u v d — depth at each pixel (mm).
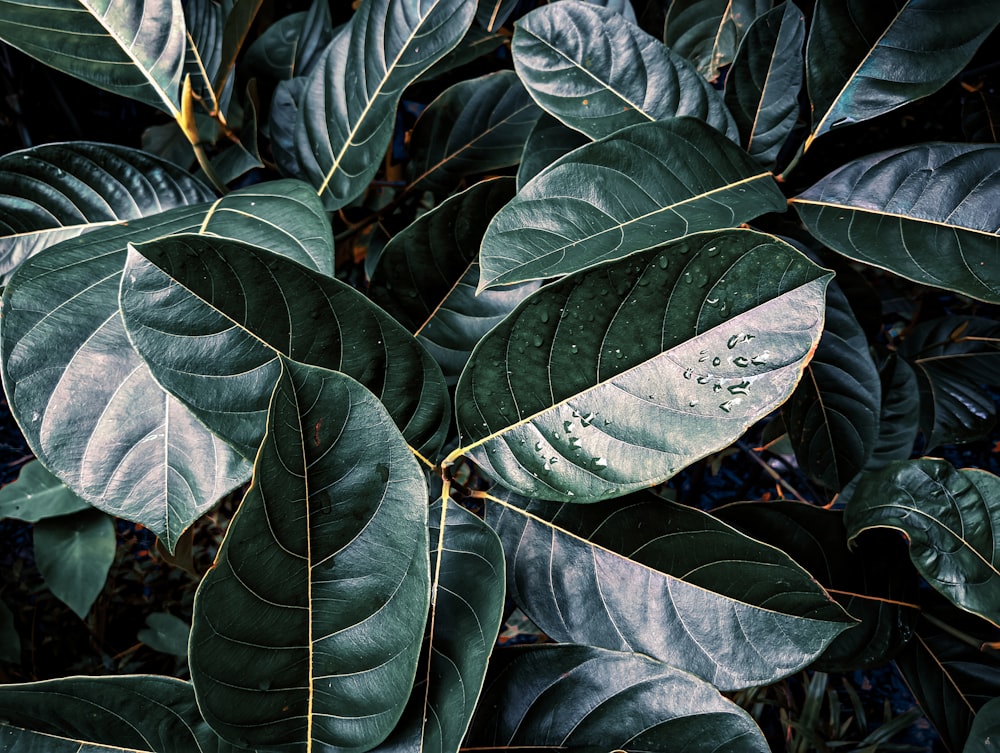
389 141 364
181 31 360
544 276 295
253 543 237
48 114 782
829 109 374
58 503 646
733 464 833
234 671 248
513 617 743
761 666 305
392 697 258
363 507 248
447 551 302
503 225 304
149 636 812
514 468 304
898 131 600
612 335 282
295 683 261
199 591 233
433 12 372
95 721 291
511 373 294
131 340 257
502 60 603
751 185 341
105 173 365
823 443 436
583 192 312
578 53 382
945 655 416
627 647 317
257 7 382
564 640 321
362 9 383
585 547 325
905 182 344
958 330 616
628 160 322
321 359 282
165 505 275
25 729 285
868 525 379
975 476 365
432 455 312
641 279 270
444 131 468
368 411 239
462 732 259
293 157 429
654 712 299
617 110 381
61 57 354
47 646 859
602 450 292
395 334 285
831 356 424
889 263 327
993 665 408
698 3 470
